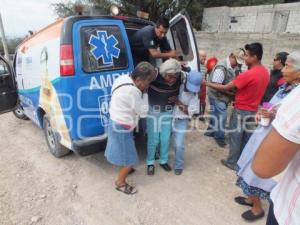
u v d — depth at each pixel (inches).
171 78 110.8
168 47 150.7
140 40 135.7
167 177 129.0
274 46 378.6
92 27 112.5
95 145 114.4
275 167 39.7
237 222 99.7
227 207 107.9
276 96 97.0
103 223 97.3
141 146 158.7
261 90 124.7
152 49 131.4
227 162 140.6
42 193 114.3
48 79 118.8
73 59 106.6
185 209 105.8
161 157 134.5
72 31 107.1
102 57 114.2
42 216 100.5
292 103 37.7
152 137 124.0
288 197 46.9
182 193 116.3
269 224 55.6
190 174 132.8
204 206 108.0
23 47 155.5
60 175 128.4
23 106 175.9
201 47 482.6
